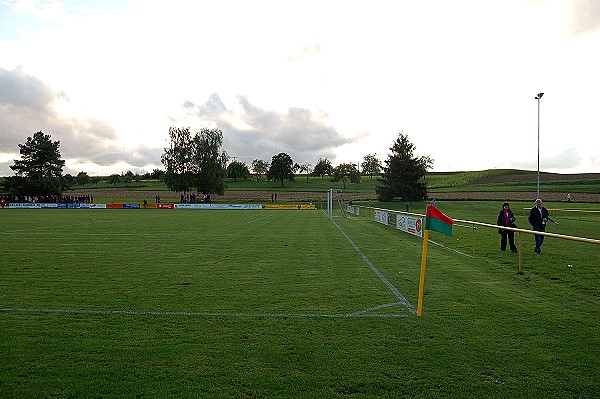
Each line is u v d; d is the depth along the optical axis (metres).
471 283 9.62
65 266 11.81
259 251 14.99
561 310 7.33
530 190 83.75
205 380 4.62
